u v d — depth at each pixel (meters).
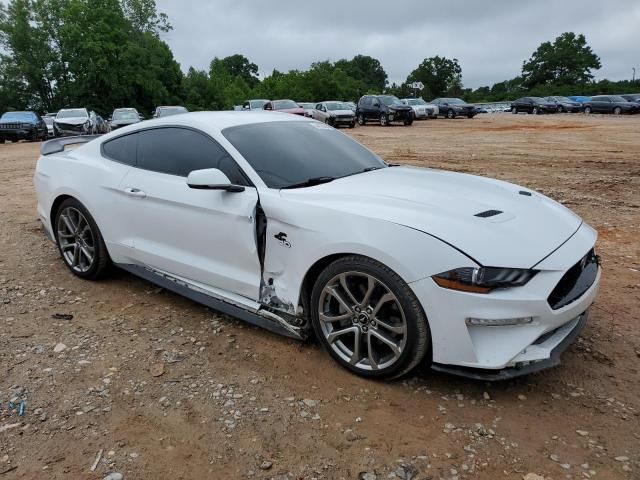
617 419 2.66
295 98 65.19
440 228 2.74
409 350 2.79
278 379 3.06
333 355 3.14
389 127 28.05
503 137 19.33
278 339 3.53
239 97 72.88
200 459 2.43
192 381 3.06
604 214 6.76
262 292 3.38
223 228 3.45
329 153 3.95
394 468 2.36
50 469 2.37
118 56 52.22
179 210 3.71
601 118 32.16
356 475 2.32
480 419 2.68
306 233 3.05
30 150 18.52
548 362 2.72
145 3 61.84
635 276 4.58
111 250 4.34
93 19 51.16
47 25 52.19
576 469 2.33
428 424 2.65
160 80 56.31
